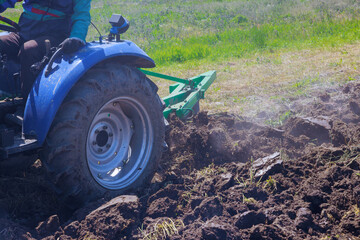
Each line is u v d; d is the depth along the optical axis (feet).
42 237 9.35
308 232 9.47
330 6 54.49
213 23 53.06
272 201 10.69
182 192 11.28
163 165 13.66
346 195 10.34
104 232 9.46
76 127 9.78
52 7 11.32
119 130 11.81
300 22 47.14
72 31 10.87
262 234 9.30
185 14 63.98
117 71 10.78
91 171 10.48
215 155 14.11
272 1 67.10
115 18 11.51
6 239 8.87
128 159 11.94
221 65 30.32
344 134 13.99
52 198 11.22
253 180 11.82
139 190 11.71
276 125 16.83
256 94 21.81
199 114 16.60
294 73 25.73
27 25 11.60
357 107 16.61
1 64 11.06
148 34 48.11
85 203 10.55
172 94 17.12
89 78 10.29
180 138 14.73
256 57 32.32
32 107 9.78
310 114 17.28
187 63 32.42
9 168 11.12
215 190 11.43
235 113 18.49
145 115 11.87
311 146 14.53
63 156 9.72
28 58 10.75
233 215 10.26
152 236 9.50
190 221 10.01
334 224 9.73
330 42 35.42
